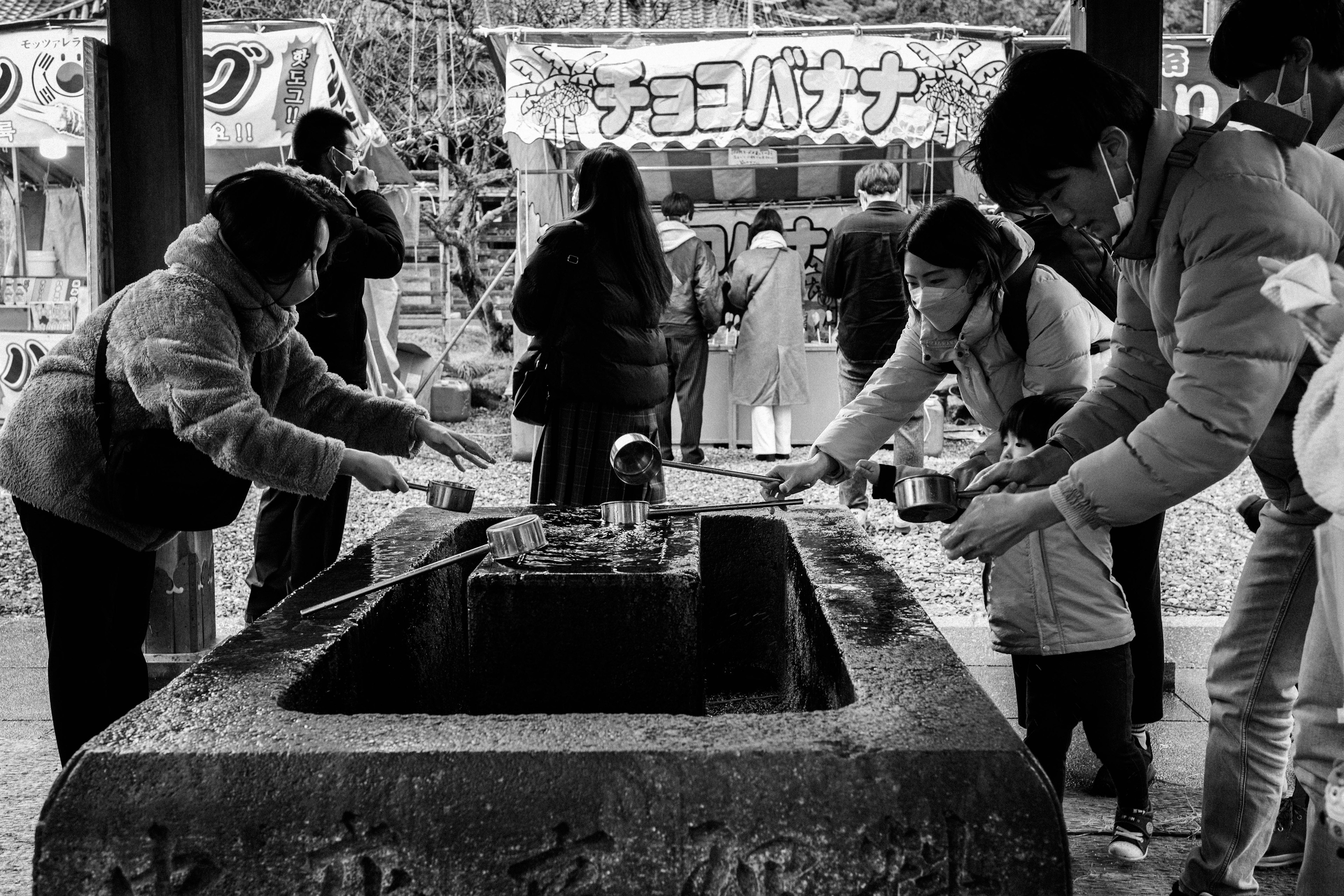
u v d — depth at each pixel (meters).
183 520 2.44
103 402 2.43
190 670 1.62
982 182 1.86
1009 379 2.75
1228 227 1.71
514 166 9.71
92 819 1.30
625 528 2.59
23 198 12.52
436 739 1.34
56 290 11.27
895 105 8.76
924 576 5.97
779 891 1.30
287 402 2.85
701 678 2.14
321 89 9.80
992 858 1.29
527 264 3.97
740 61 8.74
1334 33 2.19
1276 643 2.17
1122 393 2.17
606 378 3.95
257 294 2.43
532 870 1.29
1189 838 2.83
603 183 3.93
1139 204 1.81
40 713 3.71
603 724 1.40
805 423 10.45
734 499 7.53
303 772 1.30
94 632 2.57
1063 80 1.74
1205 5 10.77
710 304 9.21
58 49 9.88
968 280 2.59
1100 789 3.12
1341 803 1.58
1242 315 1.68
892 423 2.80
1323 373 1.33
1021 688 3.34
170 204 3.94
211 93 9.74
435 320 18.34
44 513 2.50
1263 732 2.21
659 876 1.29
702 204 12.87
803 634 2.29
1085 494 1.75
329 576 2.16
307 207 2.38
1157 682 3.28
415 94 14.45
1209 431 1.69
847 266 7.10
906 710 1.43
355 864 1.30
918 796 1.29
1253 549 2.23
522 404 4.02
